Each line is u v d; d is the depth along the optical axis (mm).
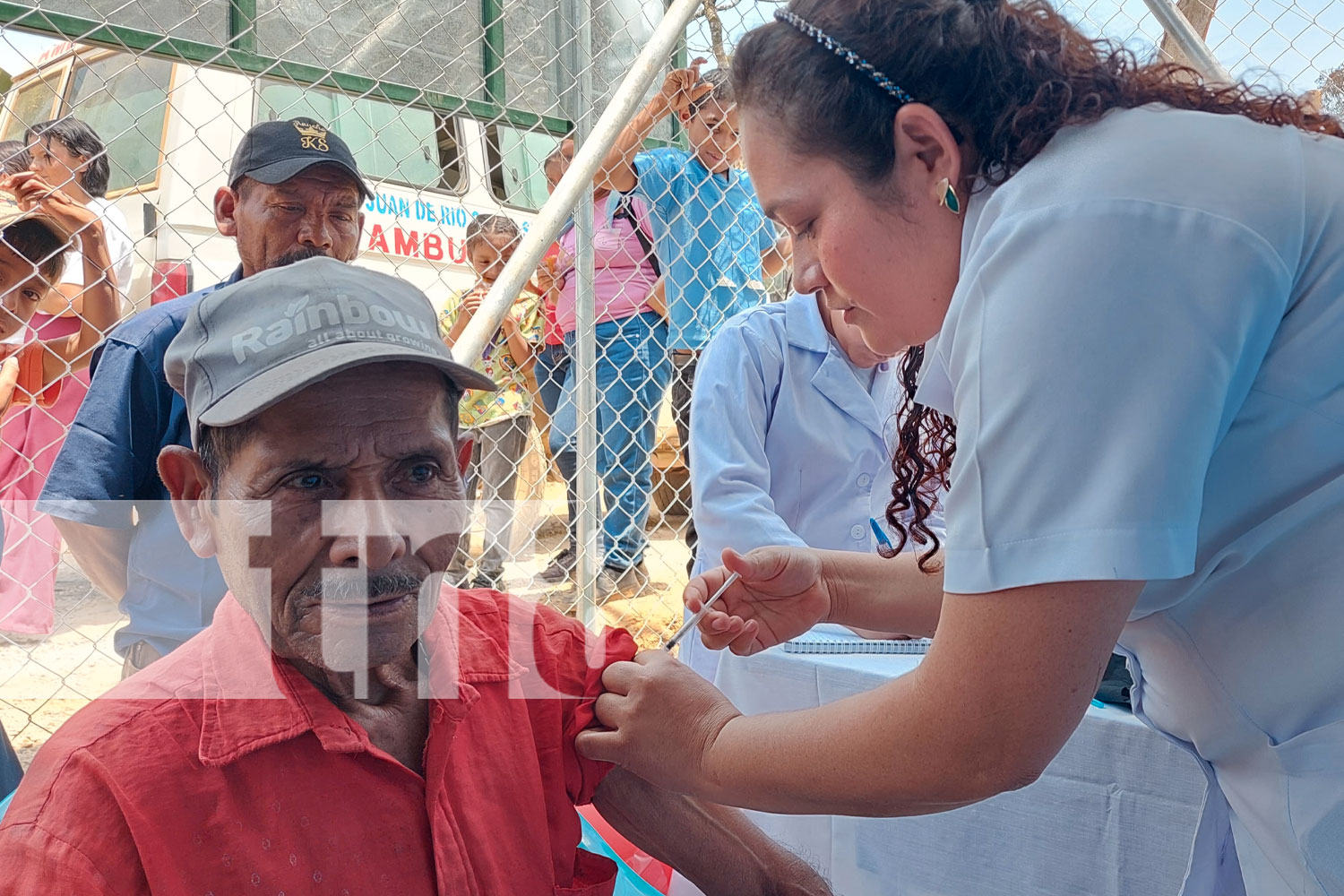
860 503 2016
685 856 1130
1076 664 803
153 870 801
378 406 842
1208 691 959
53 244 1993
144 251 3025
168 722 818
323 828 853
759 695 1804
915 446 1304
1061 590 789
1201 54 2570
